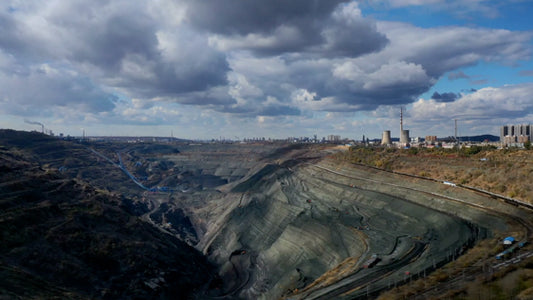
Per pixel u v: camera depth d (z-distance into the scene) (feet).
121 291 173.37
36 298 128.88
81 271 172.35
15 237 174.50
